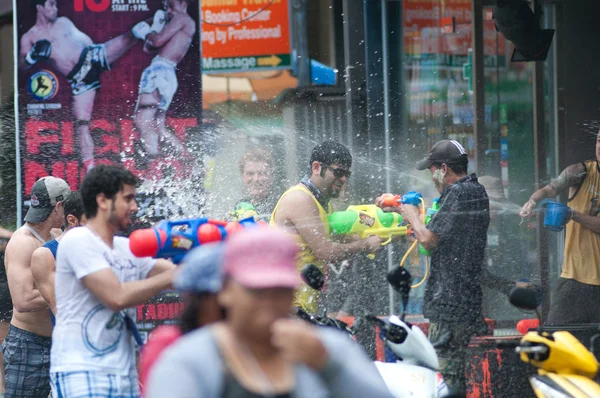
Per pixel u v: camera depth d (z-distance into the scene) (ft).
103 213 42.14
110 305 40.93
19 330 56.24
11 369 56.44
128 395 42.29
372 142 77.51
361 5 77.66
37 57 71.00
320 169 57.88
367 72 77.87
